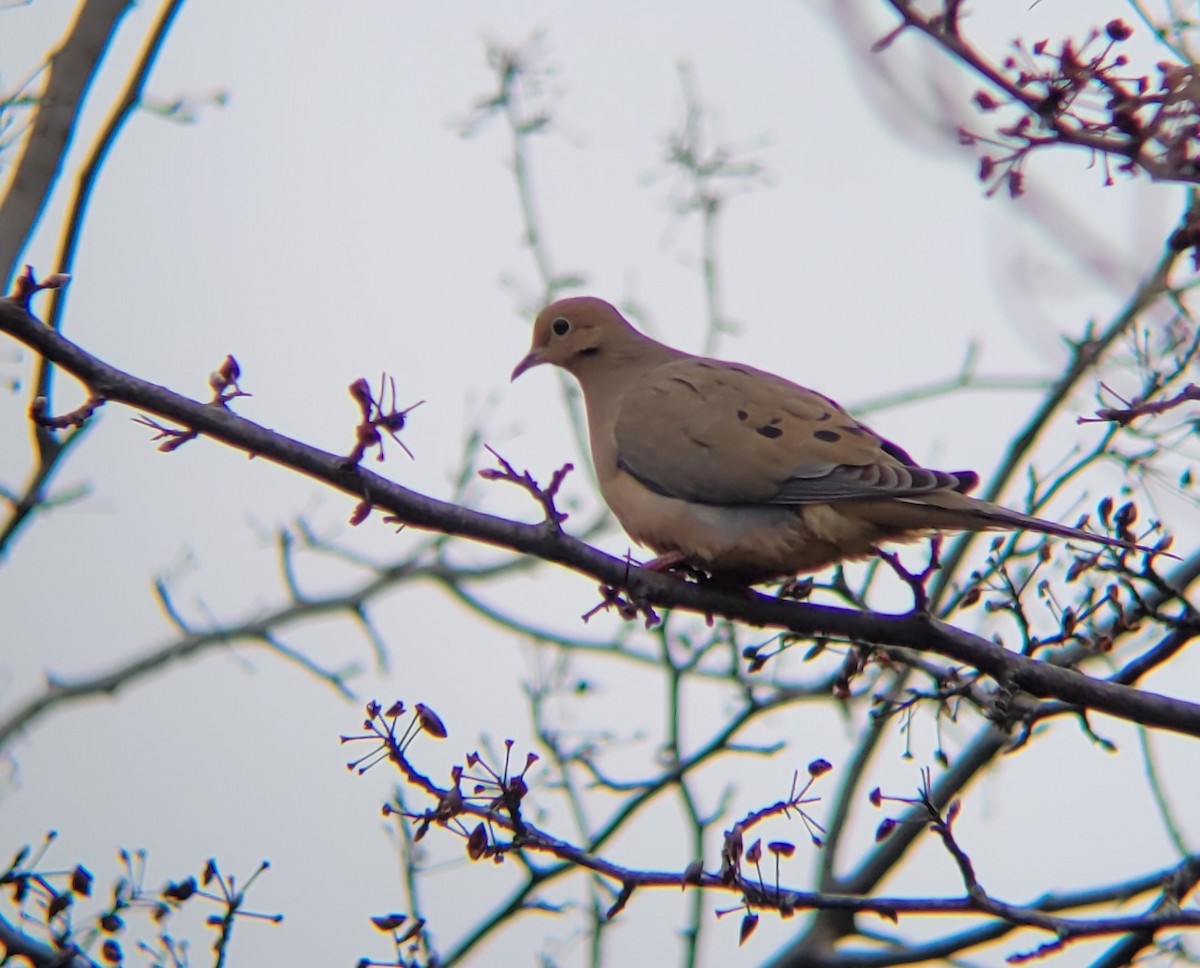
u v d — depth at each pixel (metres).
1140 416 8.99
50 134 10.99
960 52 8.39
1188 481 11.21
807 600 11.27
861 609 10.63
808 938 13.20
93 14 11.12
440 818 8.84
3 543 11.66
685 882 8.77
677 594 10.87
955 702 10.98
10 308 8.91
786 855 8.77
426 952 9.70
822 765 8.77
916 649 10.39
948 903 8.77
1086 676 10.05
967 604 10.63
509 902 12.33
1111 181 8.62
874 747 13.94
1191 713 9.90
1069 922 8.67
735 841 8.77
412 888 11.30
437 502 9.82
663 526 12.12
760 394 12.52
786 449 11.79
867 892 13.45
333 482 9.52
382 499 9.63
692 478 12.01
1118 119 8.45
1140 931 8.68
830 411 12.34
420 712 8.84
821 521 11.44
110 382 9.12
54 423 9.02
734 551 11.83
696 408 12.45
